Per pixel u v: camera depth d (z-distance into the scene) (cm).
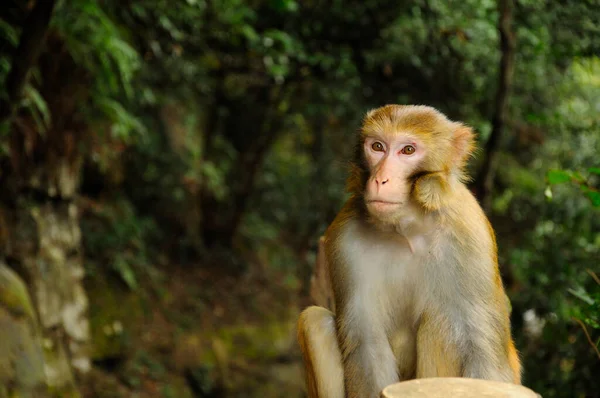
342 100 1026
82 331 1020
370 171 412
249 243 1550
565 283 784
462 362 411
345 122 1151
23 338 780
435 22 866
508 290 862
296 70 1059
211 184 1441
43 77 894
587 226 848
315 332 441
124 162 1338
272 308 1420
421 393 290
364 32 960
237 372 1235
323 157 1339
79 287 1020
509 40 712
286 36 921
